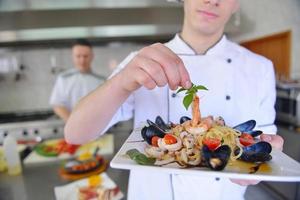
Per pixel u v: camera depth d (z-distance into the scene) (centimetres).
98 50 253
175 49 71
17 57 246
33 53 247
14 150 110
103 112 50
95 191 94
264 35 199
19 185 101
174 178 68
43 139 166
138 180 72
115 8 199
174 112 67
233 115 69
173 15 201
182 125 54
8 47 235
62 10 197
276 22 192
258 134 53
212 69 69
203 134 49
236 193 72
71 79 206
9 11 196
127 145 50
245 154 43
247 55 75
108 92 48
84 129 52
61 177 107
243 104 70
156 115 69
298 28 184
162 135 51
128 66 46
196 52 70
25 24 195
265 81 74
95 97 50
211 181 66
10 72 247
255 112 71
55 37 200
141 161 42
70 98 205
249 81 72
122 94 49
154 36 223
